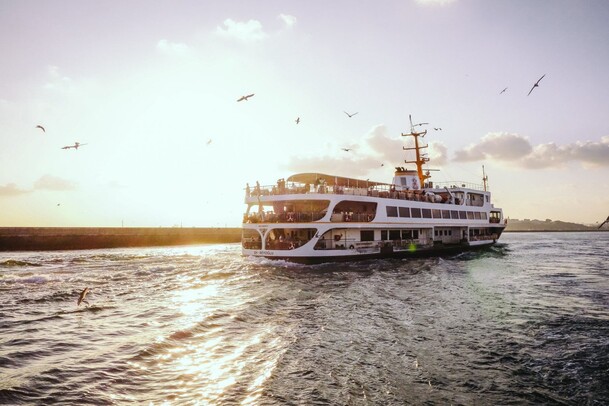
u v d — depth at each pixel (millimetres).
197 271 29906
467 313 16859
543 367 10812
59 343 12711
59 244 62312
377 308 17781
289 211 36750
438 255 42938
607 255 48781
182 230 82438
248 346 12516
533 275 29297
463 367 10805
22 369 10398
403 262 35625
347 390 9289
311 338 13312
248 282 25016
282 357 11414
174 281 25547
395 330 14281
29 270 30906
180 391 9266
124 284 24422
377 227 35531
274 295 20625
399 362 11148
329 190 33969
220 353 11867
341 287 23062
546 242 87812
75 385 9438
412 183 48438
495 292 21812
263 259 33031
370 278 26516
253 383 9695
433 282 25094
